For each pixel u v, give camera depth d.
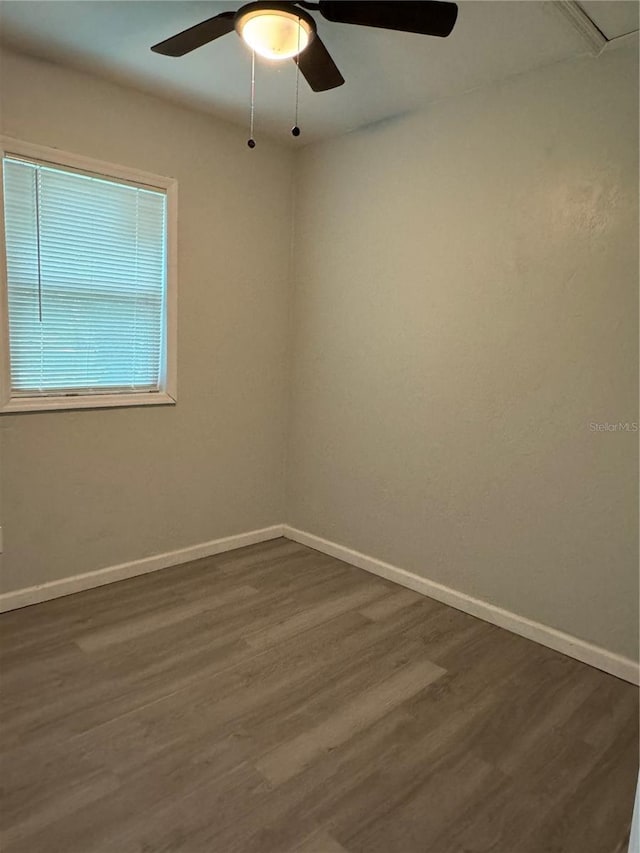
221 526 3.61
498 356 2.71
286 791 1.72
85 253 2.83
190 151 3.11
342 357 3.46
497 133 2.63
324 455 3.64
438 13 1.71
